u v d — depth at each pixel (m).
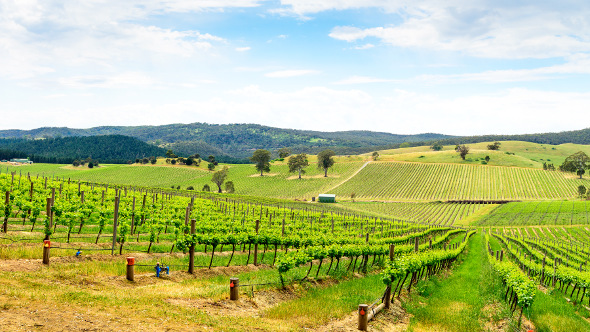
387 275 17.84
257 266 23.34
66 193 40.28
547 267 33.22
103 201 39.25
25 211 25.95
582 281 26.08
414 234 46.94
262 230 29.39
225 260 24.16
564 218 94.56
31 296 11.23
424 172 165.50
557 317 19.47
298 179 164.88
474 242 61.47
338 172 172.12
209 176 170.75
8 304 10.38
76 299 11.70
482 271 31.78
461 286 25.77
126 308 11.71
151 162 193.88
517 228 87.31
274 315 14.23
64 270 15.81
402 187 149.88
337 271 24.16
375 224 57.06
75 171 179.00
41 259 17.33
